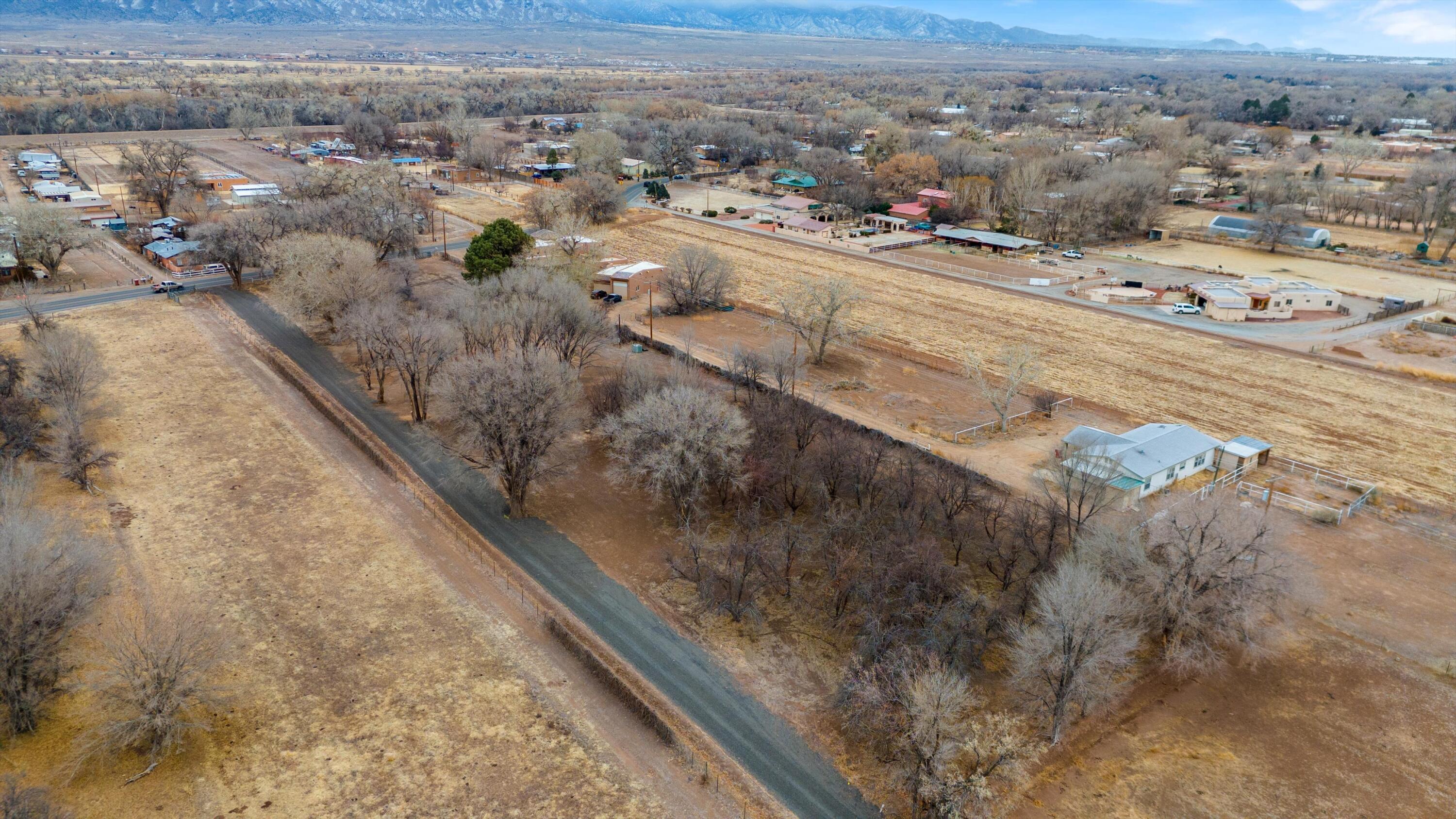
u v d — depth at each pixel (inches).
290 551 2389.3
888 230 7436.0
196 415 3257.9
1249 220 7081.7
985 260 6289.4
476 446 2630.4
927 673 1718.8
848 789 1654.8
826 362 4055.1
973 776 1541.6
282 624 2078.0
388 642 2032.5
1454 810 1593.3
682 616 2164.1
